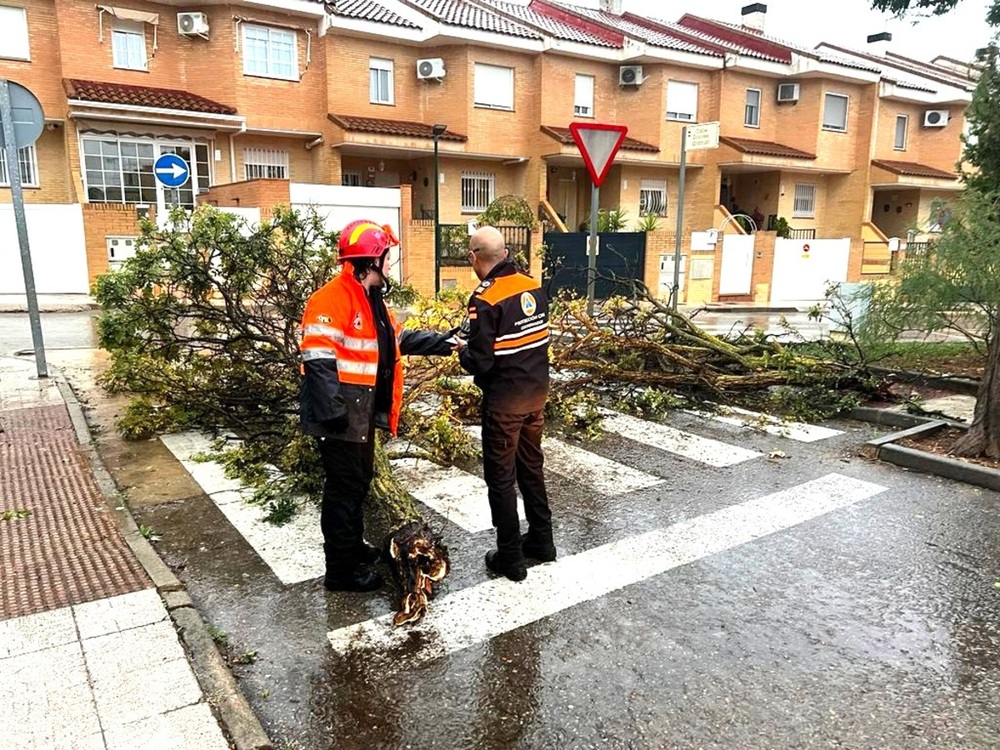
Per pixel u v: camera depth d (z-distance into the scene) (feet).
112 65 65.31
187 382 21.27
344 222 61.87
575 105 86.89
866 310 32.04
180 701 9.79
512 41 79.41
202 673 10.50
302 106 72.90
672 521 16.74
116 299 20.53
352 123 71.87
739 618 12.65
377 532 14.28
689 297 75.10
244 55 69.21
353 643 11.76
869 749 9.56
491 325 13.05
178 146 67.67
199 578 13.76
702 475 19.97
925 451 20.99
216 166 69.77
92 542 14.47
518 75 82.38
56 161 65.05
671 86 90.07
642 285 30.48
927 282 29.60
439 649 11.62
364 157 80.53
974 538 15.94
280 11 69.67
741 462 21.13
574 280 69.15
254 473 18.67
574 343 26.37
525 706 10.33
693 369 27.14
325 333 12.05
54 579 12.97
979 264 27.86
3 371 29.86
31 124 26.86
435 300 25.94
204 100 67.10
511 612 12.73
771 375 26.84
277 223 21.04
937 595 13.50
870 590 13.65
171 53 67.82
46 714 9.46
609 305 28.84
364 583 13.30
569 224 94.27
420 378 21.79
